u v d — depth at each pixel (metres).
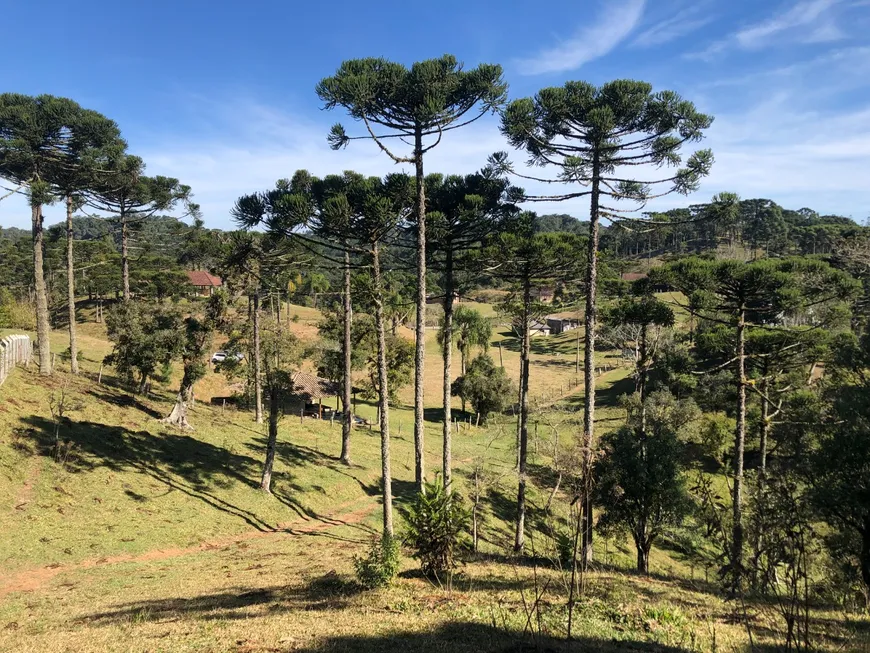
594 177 16.58
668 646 7.53
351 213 16.19
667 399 32.34
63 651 8.18
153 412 28.70
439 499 13.09
